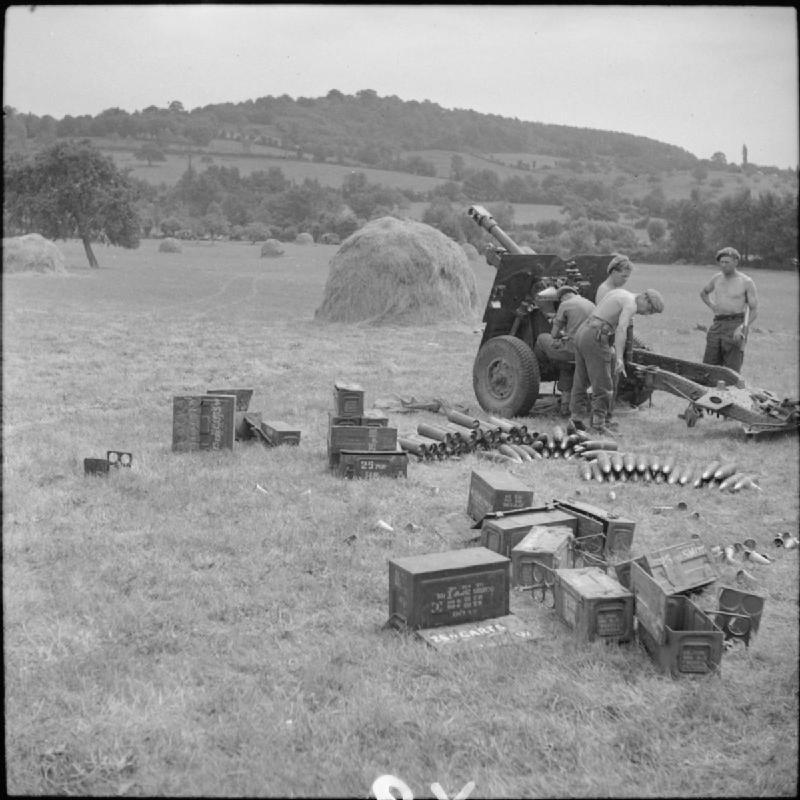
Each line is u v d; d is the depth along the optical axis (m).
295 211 97.88
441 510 8.18
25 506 7.82
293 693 4.65
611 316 11.32
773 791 3.85
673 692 4.70
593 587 5.41
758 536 7.69
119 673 4.85
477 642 5.22
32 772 3.96
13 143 55.25
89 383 14.83
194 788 3.87
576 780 3.96
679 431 11.89
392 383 15.46
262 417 11.75
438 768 4.01
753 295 12.85
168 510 7.88
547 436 10.55
